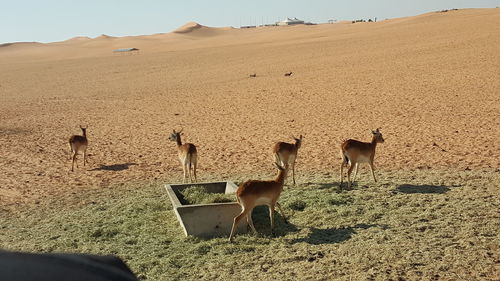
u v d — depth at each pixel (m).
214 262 7.50
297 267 7.14
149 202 11.07
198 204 8.95
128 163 16.03
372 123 21.55
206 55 73.44
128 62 74.50
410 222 8.92
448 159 14.28
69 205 11.20
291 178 13.06
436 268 6.84
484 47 43.41
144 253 8.00
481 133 17.86
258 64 53.97
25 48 178.38
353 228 8.79
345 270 6.95
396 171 13.20
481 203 9.77
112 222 9.74
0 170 15.30
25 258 1.87
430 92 28.50
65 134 22.58
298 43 76.00
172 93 37.62
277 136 19.78
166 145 19.09
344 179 12.64
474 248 7.48
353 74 38.69
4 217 10.37
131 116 27.81
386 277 6.63
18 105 35.00
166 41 157.75
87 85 47.59
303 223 9.27
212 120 25.02
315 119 23.48
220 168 14.66
